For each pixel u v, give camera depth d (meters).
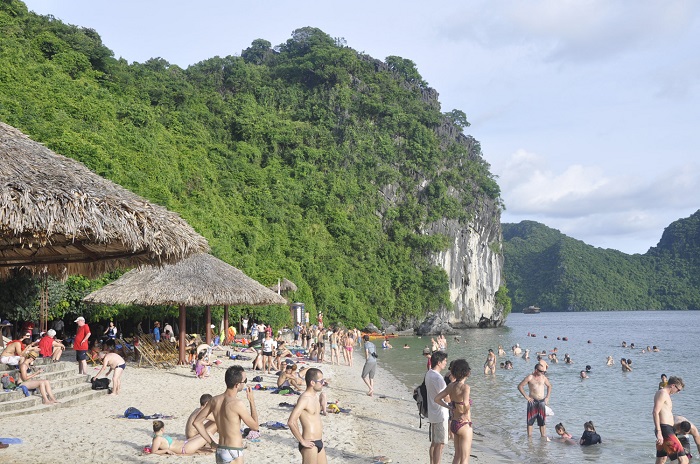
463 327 122.50
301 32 154.88
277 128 116.62
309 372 7.80
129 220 8.76
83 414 13.66
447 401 9.22
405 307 107.62
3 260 11.43
